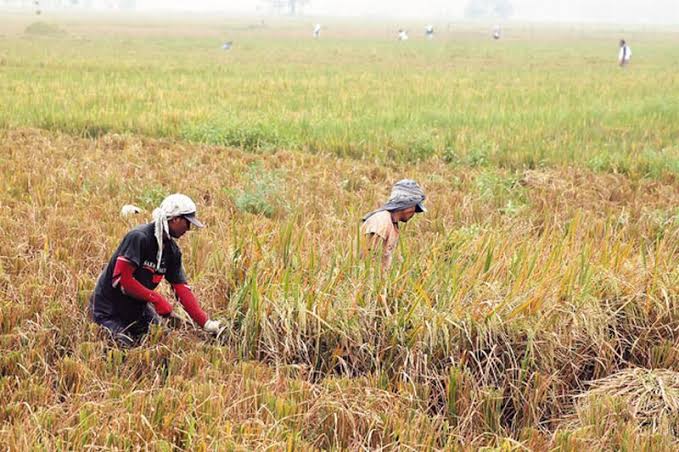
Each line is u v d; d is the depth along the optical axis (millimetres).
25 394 6445
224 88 29656
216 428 5977
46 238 9406
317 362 7520
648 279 8570
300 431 6109
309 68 42781
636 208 13555
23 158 14586
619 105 27375
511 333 7574
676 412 6898
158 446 5770
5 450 5656
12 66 36125
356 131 19812
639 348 8000
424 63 50188
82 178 13258
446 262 8742
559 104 27562
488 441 6762
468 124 22484
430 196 13789
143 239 7219
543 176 15703
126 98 24781
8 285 8172
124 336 7488
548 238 9812
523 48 73875
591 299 8039
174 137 18750
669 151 18766
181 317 7980
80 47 55156
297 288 7742
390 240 8180
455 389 7020
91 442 5840
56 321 7652
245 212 11703
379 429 6387
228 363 7191
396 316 7574
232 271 8594
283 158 16594
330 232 10070
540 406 7270
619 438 6516
